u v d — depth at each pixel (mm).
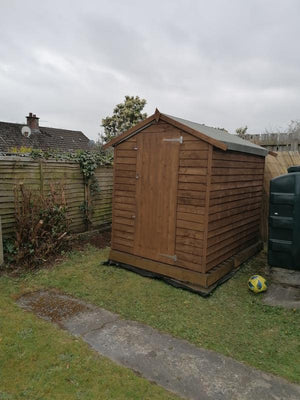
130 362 2654
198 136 3943
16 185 5238
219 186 4215
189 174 4145
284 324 3350
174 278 4375
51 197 5676
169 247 4449
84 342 2939
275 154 5988
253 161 5387
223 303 3846
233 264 4793
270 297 3941
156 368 2582
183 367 2604
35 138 18219
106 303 3816
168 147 4344
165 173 4410
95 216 7219
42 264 5102
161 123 4398
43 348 2811
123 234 5051
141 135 4656
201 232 4082
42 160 5828
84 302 3840
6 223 5145
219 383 2412
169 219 4418
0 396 2223
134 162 4789
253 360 2723
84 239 6668
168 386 2371
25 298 3922
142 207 4738
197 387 2365
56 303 3795
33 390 2291
